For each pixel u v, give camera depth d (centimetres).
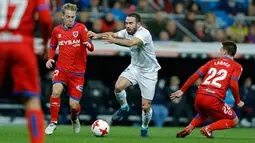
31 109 2453
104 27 7550
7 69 2456
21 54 2409
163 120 7406
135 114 7469
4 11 2436
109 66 8262
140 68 4272
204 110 4266
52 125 4397
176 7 8081
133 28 4094
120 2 8038
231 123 4266
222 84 4231
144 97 4269
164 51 7794
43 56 2634
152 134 4825
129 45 3981
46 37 2531
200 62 8381
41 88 7425
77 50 4344
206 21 8069
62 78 4369
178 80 8038
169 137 4312
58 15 7469
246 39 8181
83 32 4319
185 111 7475
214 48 7925
